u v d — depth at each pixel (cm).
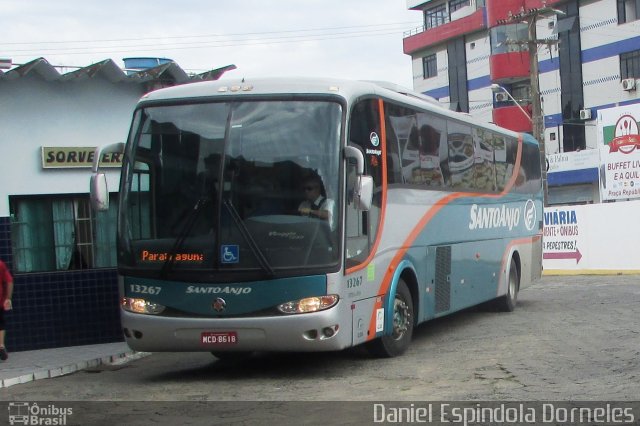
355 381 957
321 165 959
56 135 1352
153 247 975
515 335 1304
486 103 5244
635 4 4228
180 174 980
